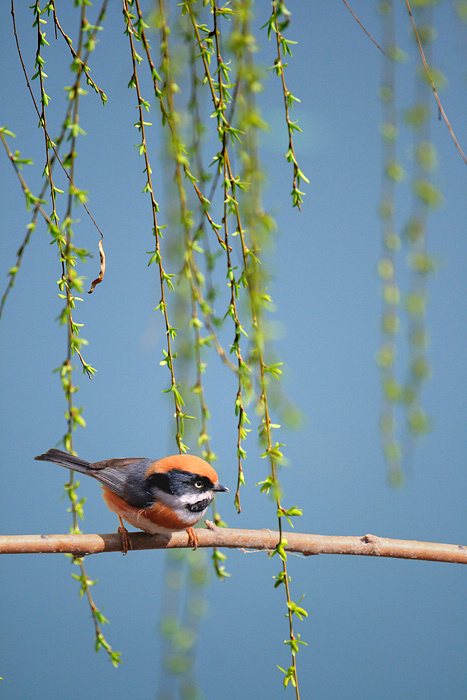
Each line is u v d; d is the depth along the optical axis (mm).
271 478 5199
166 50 5254
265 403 5078
